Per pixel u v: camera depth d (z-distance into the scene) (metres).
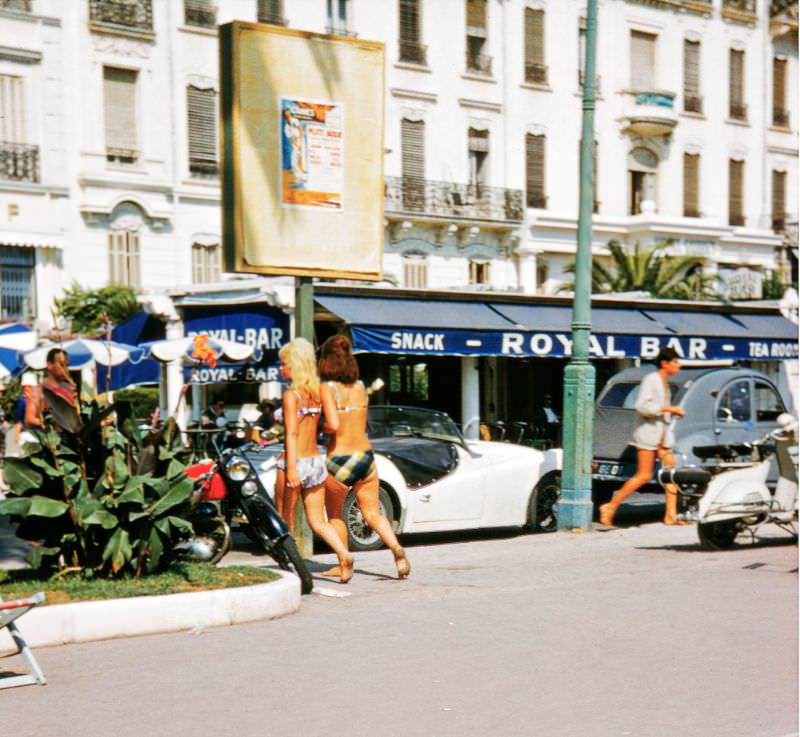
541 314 20.19
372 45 10.57
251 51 9.91
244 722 5.20
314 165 10.24
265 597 7.52
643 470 12.70
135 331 21.53
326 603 8.16
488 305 19.83
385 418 12.28
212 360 8.66
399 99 37.00
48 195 30.61
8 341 16.00
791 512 10.54
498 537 12.82
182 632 7.15
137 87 32.50
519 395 27.06
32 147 30.39
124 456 7.97
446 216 37.50
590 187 12.52
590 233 12.45
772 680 5.94
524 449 12.67
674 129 43.69
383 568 9.80
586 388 12.44
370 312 17.86
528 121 40.09
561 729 5.08
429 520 11.54
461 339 18.64
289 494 9.00
